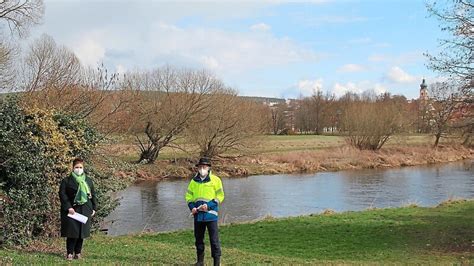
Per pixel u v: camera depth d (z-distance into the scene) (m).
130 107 46.38
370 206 31.39
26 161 13.61
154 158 53.41
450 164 57.16
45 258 11.31
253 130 57.81
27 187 13.76
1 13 33.62
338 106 105.19
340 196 35.78
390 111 65.44
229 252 14.87
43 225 14.67
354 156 59.88
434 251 16.30
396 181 43.47
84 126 17.00
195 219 10.82
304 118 113.50
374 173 50.38
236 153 58.53
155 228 25.44
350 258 15.49
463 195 34.69
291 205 32.44
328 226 21.25
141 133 53.09
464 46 16.95
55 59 36.41
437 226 20.58
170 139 55.47
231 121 56.19
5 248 12.84
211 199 10.70
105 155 18.86
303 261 13.77
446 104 17.98
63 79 35.25
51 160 14.59
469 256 15.38
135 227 25.72
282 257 14.70
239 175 50.41
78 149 16.28
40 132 14.64
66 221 11.30
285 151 62.91
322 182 44.00
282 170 53.03
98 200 17.28
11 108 13.96
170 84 54.91
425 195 35.31
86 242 15.31
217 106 55.84
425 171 50.88
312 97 113.88
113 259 11.84
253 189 40.31
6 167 13.50
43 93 32.09
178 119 54.22
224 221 26.84
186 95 54.75
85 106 34.19
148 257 12.62
